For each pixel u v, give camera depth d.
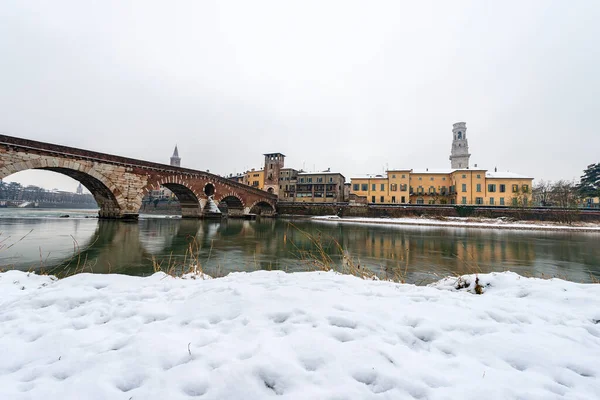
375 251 18.23
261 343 2.94
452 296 4.82
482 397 2.28
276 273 6.76
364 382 2.46
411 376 2.51
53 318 3.86
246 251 17.20
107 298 4.61
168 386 2.34
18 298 4.84
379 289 5.17
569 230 37.53
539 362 2.78
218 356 2.71
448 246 20.97
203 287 5.28
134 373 2.51
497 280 6.23
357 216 58.75
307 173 76.56
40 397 2.24
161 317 3.80
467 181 61.44
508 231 34.88
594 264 14.98
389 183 67.12
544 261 15.65
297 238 24.31
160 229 28.52
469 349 3.01
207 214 44.84
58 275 10.71
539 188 71.00
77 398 2.22
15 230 24.94
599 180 60.28
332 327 3.30
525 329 3.52
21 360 2.81
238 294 4.43
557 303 4.74
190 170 41.19
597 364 2.76
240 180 89.38
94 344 3.05
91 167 29.27
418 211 55.50
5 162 23.09
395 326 3.45
